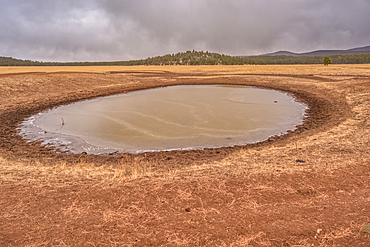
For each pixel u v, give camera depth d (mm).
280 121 15031
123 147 10844
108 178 6184
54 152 10133
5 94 22625
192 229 3836
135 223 4031
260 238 3576
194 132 12984
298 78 36750
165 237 3641
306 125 13641
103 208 4543
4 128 13805
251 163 7230
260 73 47750
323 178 5742
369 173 5918
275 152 8383
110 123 14938
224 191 5195
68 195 5105
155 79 40719
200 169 6891
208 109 18734
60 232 3785
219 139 11797
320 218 4070
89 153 10133
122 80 37250
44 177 6297
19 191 5320
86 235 3705
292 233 3680
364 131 10398
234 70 57875
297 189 5207
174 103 21312
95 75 38125
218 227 3877
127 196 5031
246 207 4492
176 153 9773
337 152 7762
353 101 18328
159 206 4598
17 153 9727
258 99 23172
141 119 15812
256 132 12844
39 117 16609
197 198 4902
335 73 40188
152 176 6309
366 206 4410
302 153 7949
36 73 37656
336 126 12227
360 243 3412
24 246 3445
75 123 14977
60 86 28703
